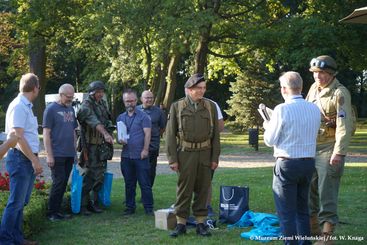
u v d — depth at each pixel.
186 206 6.33
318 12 21.72
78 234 6.61
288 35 19.95
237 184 10.73
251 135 22.19
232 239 6.12
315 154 5.49
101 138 7.96
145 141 7.83
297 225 5.21
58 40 28.36
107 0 19.38
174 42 18.81
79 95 20.52
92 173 7.95
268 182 10.95
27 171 5.57
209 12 19.31
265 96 31.73
